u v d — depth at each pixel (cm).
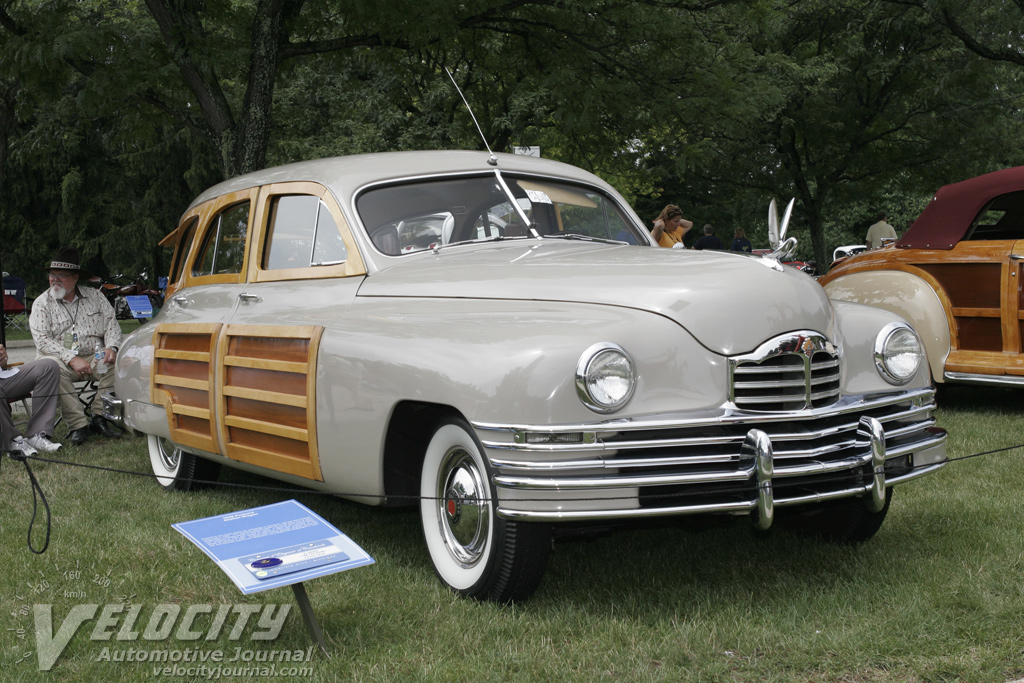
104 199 2711
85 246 2661
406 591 373
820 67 2145
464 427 354
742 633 323
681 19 1069
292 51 998
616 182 2048
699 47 1087
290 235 484
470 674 296
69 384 736
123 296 2203
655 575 395
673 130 1239
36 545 442
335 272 449
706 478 329
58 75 959
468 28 1041
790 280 372
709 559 417
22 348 1453
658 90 1105
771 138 2516
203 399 499
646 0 1034
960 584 362
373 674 298
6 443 665
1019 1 1316
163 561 418
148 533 465
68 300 749
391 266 436
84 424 738
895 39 2288
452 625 333
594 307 355
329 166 488
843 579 379
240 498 550
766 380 352
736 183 2723
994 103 2261
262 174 531
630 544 441
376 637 329
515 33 1072
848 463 354
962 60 2019
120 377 602
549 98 1430
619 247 450
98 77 927
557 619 339
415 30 909
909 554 409
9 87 1109
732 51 1155
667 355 341
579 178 529
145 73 937
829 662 301
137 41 931
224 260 536
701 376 345
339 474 404
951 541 420
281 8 940
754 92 1162
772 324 355
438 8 900
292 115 2202
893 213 4406
